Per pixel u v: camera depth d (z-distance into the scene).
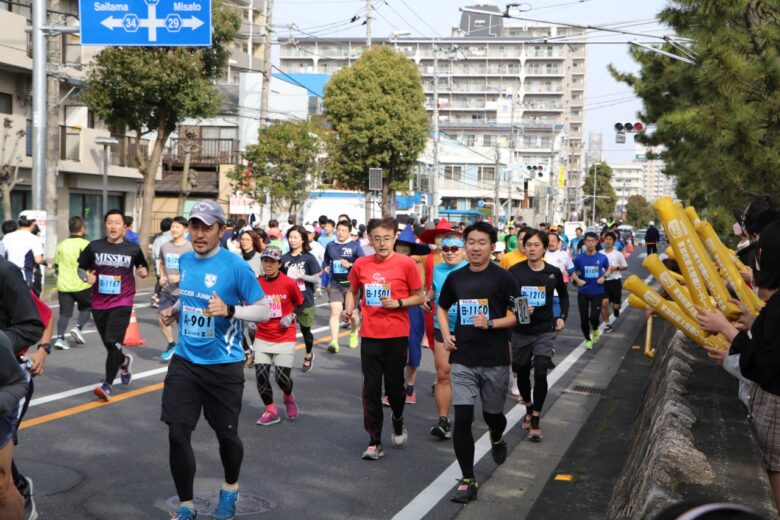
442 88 122.69
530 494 6.81
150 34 18.61
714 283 4.42
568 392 11.12
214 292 5.66
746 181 12.02
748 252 6.71
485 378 6.75
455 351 6.74
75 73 31.98
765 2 12.98
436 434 8.47
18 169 28.62
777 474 4.34
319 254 18.55
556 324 8.85
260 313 5.73
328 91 46.88
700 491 3.93
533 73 121.69
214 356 5.70
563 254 14.93
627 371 12.77
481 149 85.19
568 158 121.75
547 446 8.36
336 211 48.97
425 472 7.32
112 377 9.41
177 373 5.70
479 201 78.38
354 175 47.06
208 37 18.55
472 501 6.56
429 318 9.79
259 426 8.72
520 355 8.84
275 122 37.31
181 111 27.05
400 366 7.75
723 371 6.95
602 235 17.23
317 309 19.91
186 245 12.22
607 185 127.69
